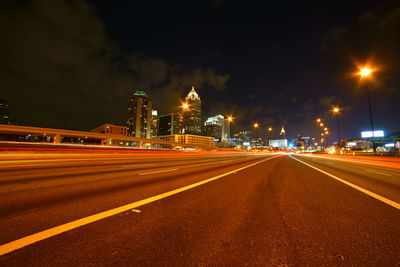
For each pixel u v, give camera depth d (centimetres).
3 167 1055
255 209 383
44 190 522
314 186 640
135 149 4103
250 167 1332
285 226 299
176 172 970
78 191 516
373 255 219
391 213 364
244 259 210
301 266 197
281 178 820
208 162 1802
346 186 645
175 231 276
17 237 244
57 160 1538
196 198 463
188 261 205
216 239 254
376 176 952
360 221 322
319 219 330
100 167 1127
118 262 202
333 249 231
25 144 2745
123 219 318
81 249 223
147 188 568
